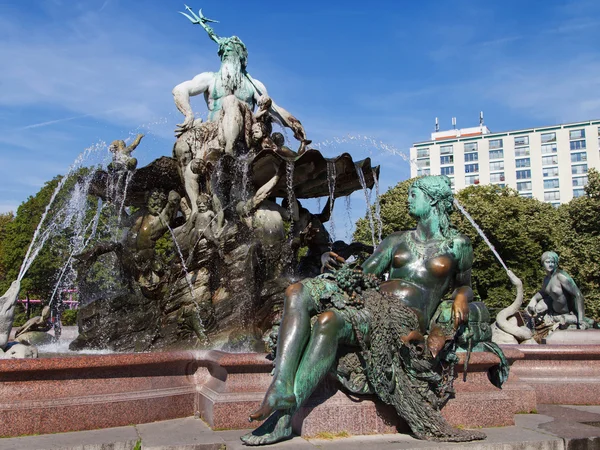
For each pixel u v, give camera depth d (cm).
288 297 496
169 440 486
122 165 1003
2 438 498
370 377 495
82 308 953
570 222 3341
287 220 991
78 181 1046
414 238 583
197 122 1040
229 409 529
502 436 496
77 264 987
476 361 556
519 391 623
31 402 520
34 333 1009
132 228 1009
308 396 475
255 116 1030
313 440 472
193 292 889
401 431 504
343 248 1055
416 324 531
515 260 3547
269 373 554
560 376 735
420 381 517
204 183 979
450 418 528
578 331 921
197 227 924
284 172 941
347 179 992
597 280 3144
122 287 1004
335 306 496
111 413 545
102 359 554
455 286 584
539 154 10681
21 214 3469
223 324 872
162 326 898
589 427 538
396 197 3772
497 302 3475
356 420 495
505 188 4122
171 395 588
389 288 556
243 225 949
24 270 1053
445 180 584
